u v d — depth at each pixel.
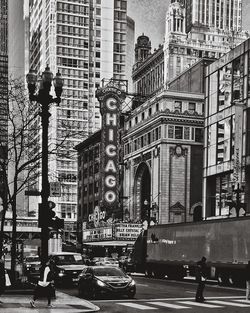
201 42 180.12
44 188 22.48
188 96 82.94
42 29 174.88
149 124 85.06
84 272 27.41
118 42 172.88
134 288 25.91
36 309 20.02
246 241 32.50
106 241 72.75
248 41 60.34
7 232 81.25
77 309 20.38
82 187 124.19
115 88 83.44
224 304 23.20
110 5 170.25
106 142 82.44
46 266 21.41
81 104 161.50
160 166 80.69
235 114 59.53
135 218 89.31
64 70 162.38
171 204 80.19
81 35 165.75
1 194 31.84
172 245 42.69
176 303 23.69
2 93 40.00
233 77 63.44
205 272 24.58
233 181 58.88
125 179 94.94
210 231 37.00
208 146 69.06
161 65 182.00
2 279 23.38
